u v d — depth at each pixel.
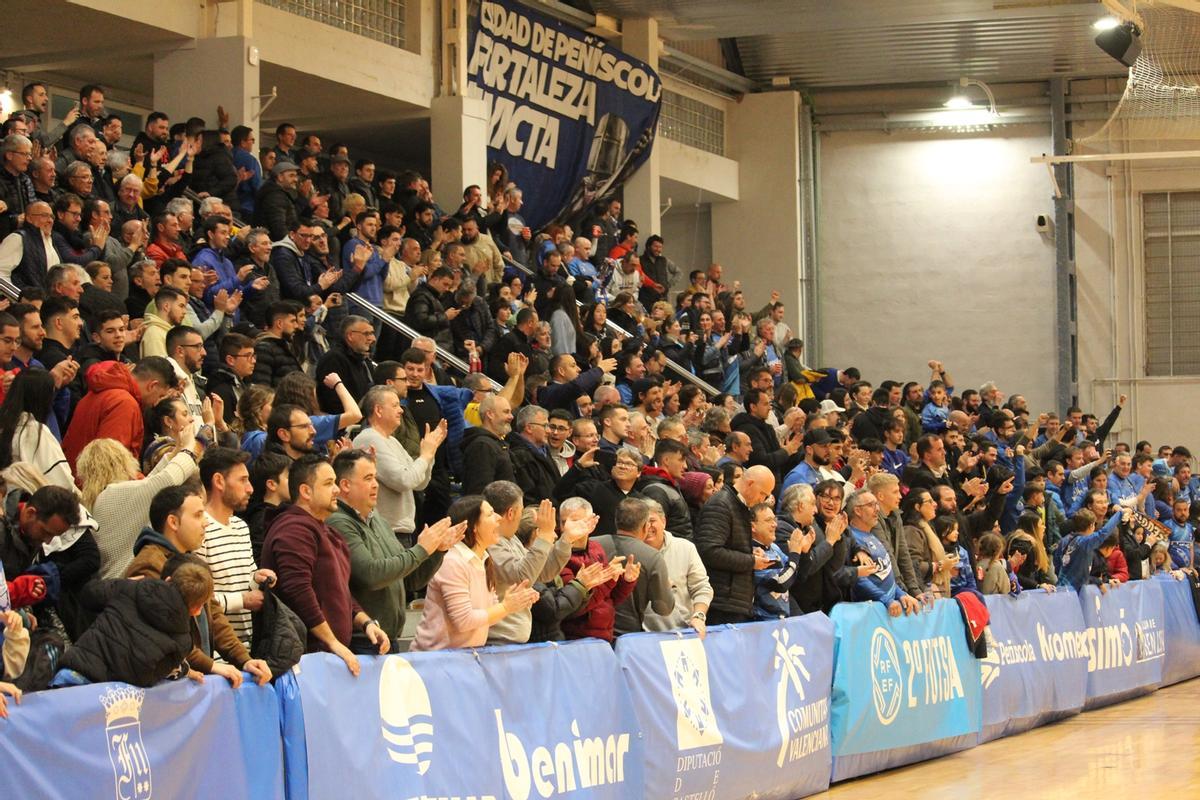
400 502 7.02
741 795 7.23
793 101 20.94
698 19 18.14
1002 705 9.98
